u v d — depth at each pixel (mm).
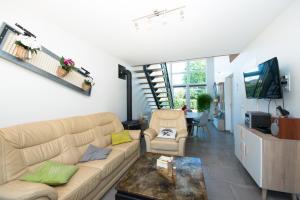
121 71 4242
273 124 1847
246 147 2207
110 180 1999
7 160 1345
